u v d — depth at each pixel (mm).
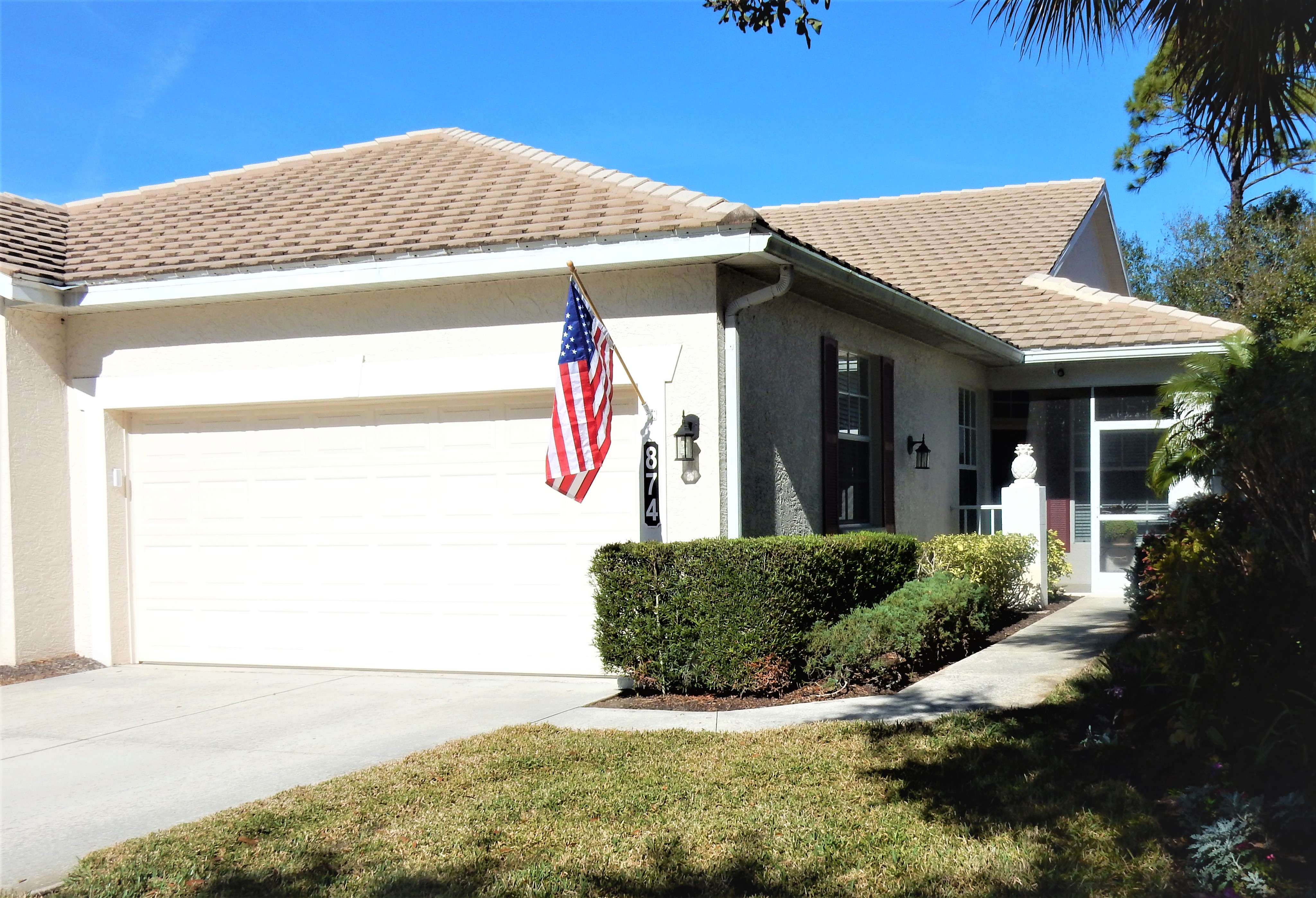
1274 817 4809
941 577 9938
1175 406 8484
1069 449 15516
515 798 5766
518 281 9367
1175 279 25750
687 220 8555
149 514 10773
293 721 7980
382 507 9953
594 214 9320
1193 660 6047
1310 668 5816
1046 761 6098
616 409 9203
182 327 10406
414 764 6512
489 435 9633
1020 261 17297
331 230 10250
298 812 5637
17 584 10344
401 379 9656
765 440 9578
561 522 9398
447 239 9320
